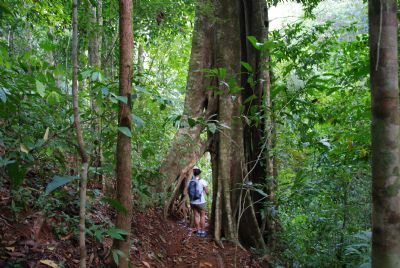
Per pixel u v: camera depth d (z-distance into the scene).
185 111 7.01
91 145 3.68
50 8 6.89
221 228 6.55
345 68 5.68
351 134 4.96
